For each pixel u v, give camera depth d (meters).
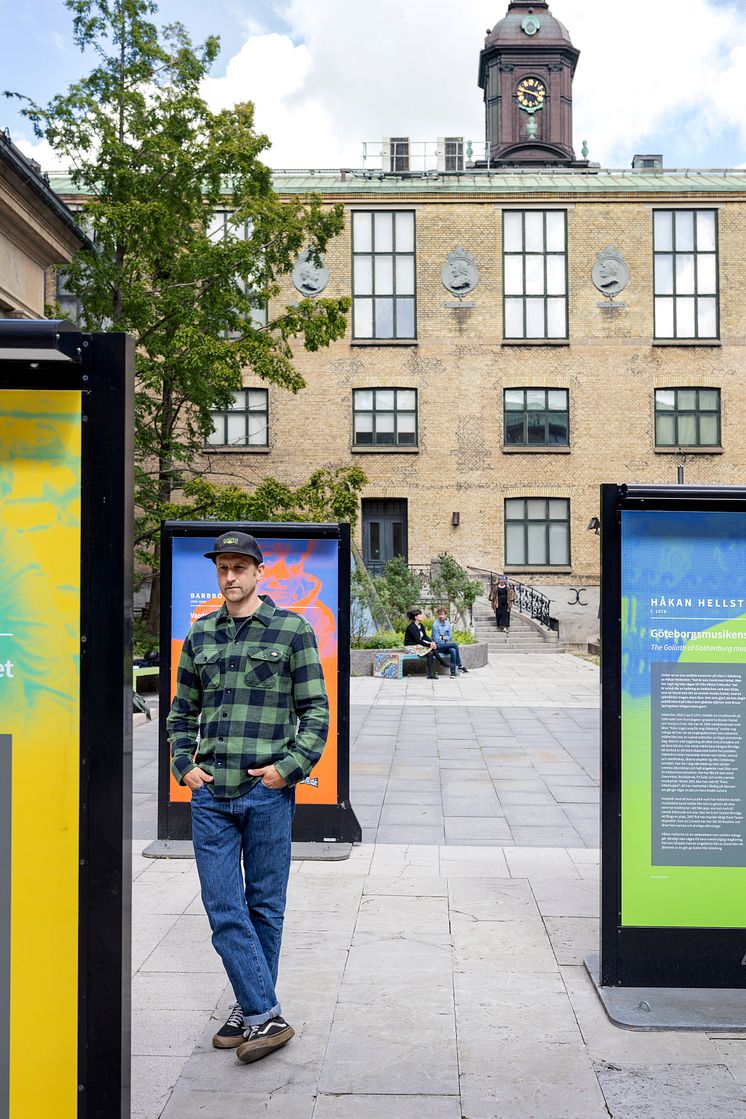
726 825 4.19
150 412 19.12
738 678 4.18
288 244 18.27
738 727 4.18
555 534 31.39
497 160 46.66
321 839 6.62
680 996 4.12
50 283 27.39
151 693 15.93
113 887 2.57
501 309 31.69
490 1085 3.44
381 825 7.34
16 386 2.63
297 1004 4.10
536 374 31.53
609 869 4.20
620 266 31.61
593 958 4.57
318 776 6.66
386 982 4.32
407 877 5.96
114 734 2.60
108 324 17.81
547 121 51.78
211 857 3.69
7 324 2.45
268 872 3.79
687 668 4.19
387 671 19.86
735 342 31.47
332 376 31.55
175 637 6.66
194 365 16.78
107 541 2.61
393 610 25.17
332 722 6.67
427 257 31.83
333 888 5.73
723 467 31.30
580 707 14.98
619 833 4.20
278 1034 3.65
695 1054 3.67
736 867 4.20
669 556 4.20
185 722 3.84
